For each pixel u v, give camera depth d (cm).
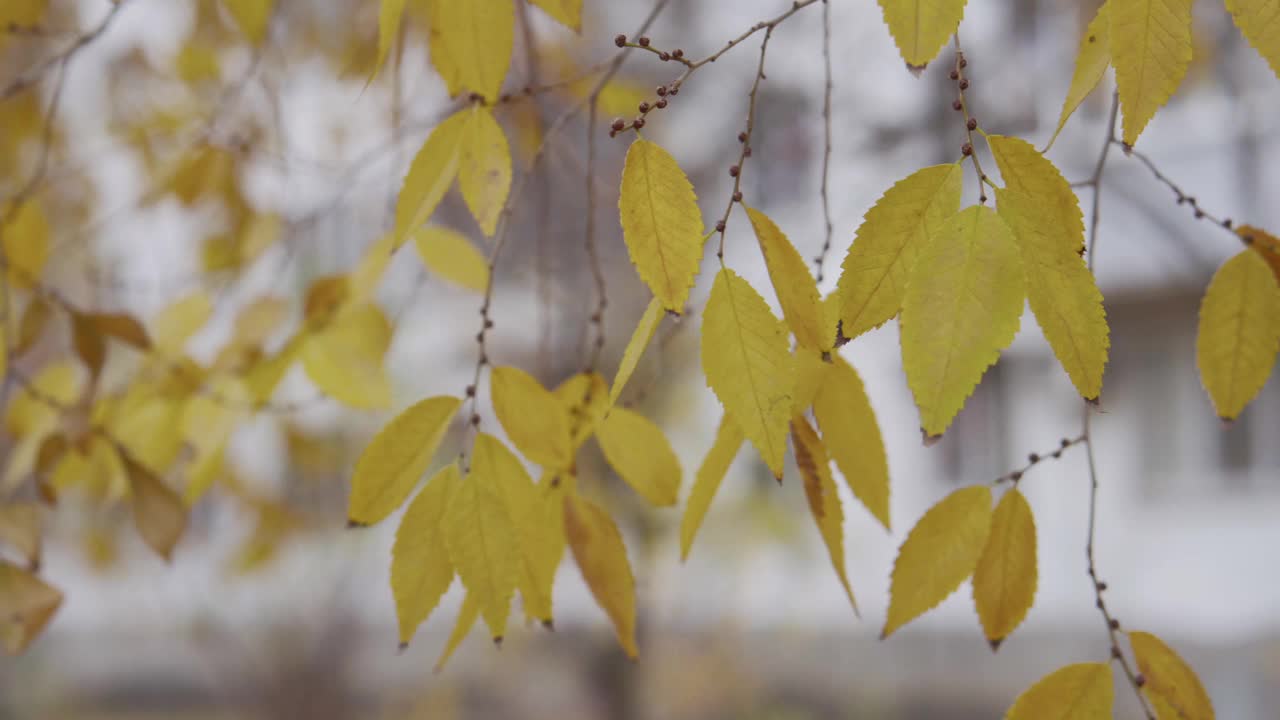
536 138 92
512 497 69
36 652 409
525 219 157
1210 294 69
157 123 105
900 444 384
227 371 86
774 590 350
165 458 87
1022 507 69
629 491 209
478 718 335
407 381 223
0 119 101
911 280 61
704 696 312
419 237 84
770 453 63
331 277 85
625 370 64
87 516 130
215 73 103
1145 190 338
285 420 121
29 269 85
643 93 98
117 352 95
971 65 167
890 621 69
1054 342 61
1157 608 364
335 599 294
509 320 200
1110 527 381
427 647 365
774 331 63
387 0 67
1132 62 63
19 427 88
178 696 403
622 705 257
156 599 316
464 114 69
